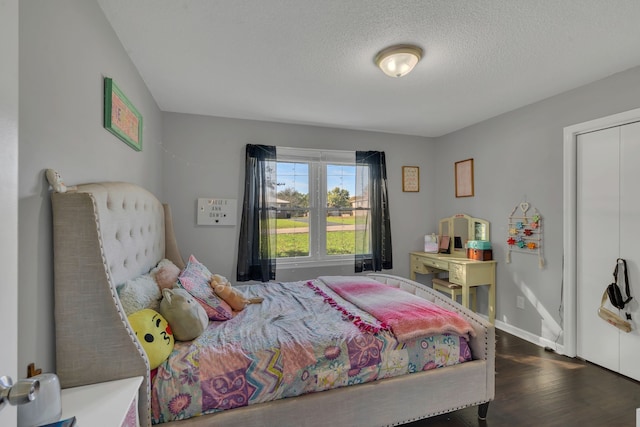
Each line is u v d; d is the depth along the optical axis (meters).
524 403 1.92
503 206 3.10
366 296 2.15
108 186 1.47
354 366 1.53
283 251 3.44
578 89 2.44
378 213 3.70
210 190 3.16
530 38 1.76
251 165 3.21
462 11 1.53
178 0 1.45
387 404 1.56
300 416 1.42
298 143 3.46
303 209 3.51
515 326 2.98
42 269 1.00
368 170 3.70
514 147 2.98
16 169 0.58
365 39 1.79
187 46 1.86
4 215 0.54
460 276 3.12
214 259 3.18
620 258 2.23
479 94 2.59
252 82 2.36
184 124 3.08
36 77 0.98
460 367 1.70
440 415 1.83
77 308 1.07
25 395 0.50
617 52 1.92
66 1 1.17
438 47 1.86
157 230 2.30
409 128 3.64
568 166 2.51
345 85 2.42
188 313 1.53
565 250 2.54
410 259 3.94
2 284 0.54
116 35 1.72
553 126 2.63
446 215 3.87
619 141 2.23
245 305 2.07
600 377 2.21
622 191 2.22
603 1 1.45
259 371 1.40
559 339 2.60
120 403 0.97
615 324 2.23
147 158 2.44
